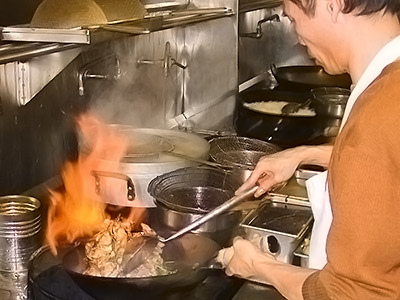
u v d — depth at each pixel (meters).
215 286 1.24
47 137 1.76
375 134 0.81
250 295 1.23
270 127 2.33
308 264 1.23
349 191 0.82
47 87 1.73
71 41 1.37
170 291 1.13
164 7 2.26
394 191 0.80
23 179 1.69
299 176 1.61
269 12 3.32
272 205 1.49
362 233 0.81
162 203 1.42
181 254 1.28
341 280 0.85
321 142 2.28
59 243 1.31
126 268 1.21
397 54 0.90
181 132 1.94
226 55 2.48
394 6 0.90
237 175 1.63
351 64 0.96
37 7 1.66
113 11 1.68
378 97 0.83
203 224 1.32
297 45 3.44
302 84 2.90
